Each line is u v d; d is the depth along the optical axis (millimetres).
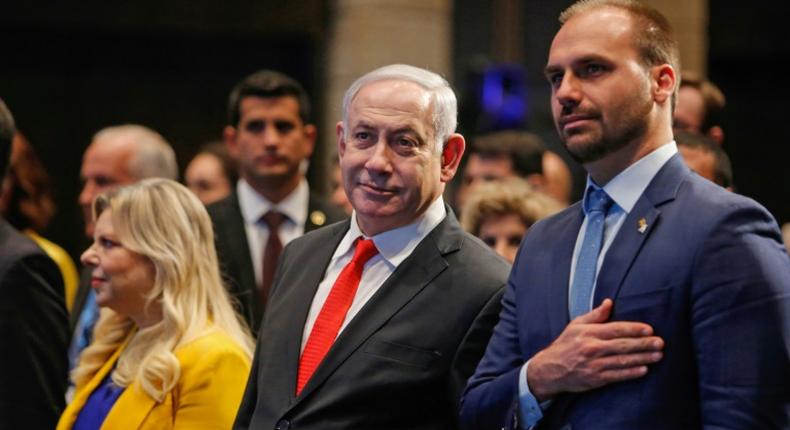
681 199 2936
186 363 3934
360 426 3348
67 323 4215
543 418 2986
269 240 5418
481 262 3557
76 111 9773
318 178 9719
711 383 2758
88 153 5805
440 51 9461
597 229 3043
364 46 9367
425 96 3516
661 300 2838
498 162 5957
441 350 3402
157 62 9883
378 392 3359
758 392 2711
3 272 4012
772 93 10672
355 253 3617
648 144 3020
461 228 3666
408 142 3482
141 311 4121
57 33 9734
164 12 9703
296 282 3711
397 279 3508
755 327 2744
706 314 2783
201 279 4133
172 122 9914
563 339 2912
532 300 3117
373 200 3498
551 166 6656
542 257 3166
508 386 3029
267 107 5453
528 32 9852
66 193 9773
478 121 8391
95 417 4020
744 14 10469
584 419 2893
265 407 3492
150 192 4160
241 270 5254
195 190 7395
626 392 2838
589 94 2986
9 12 9500
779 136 10672
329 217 5543
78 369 4211
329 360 3424
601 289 2938
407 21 9352
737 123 10641
